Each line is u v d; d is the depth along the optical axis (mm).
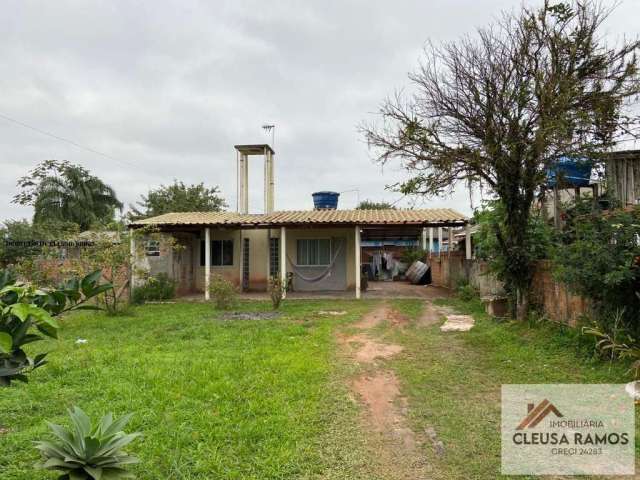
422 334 8898
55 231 15664
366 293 17453
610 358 5938
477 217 11188
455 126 9125
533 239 8992
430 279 22234
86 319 11133
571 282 6434
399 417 4574
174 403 4828
